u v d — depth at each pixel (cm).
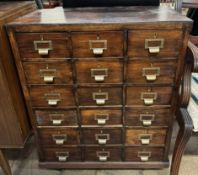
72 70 101
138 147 124
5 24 91
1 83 98
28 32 92
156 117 114
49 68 101
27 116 121
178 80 102
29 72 102
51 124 117
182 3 129
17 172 134
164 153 126
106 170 134
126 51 95
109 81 103
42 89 107
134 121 115
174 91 106
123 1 121
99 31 91
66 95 108
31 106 112
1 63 95
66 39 93
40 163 131
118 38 92
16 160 143
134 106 111
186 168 133
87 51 96
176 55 96
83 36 92
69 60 98
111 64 99
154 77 101
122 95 108
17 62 100
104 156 128
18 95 110
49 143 124
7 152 149
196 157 140
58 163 131
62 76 103
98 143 123
